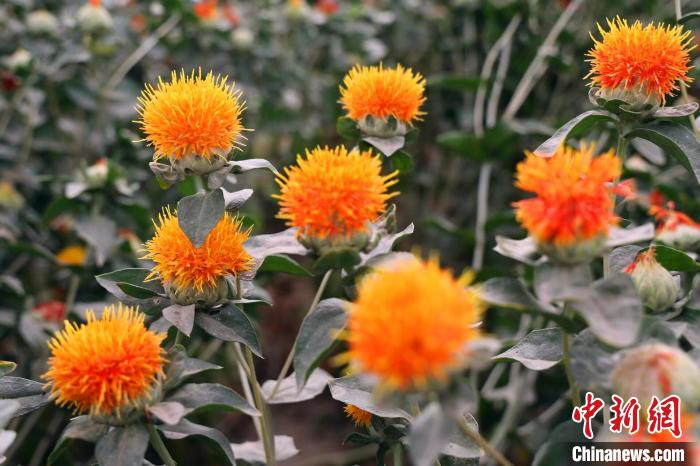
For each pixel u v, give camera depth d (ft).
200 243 5.63
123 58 14.80
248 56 14.97
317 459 12.51
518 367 11.21
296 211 5.06
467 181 16.25
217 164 6.16
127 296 6.17
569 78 14.12
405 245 16.71
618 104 6.19
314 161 5.09
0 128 13.20
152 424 5.31
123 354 5.10
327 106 16.03
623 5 14.06
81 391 5.04
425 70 17.53
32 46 13.50
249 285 6.57
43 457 12.03
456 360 3.90
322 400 15.16
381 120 7.11
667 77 6.11
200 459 13.08
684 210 10.88
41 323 11.04
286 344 16.01
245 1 17.63
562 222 4.40
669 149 6.38
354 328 4.02
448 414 4.03
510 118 12.71
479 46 15.97
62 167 14.11
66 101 14.39
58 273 13.15
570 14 13.05
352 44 15.98
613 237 4.63
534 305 4.63
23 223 12.55
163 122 6.01
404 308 3.79
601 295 4.37
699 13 7.61
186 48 14.67
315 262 5.08
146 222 10.88
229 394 5.41
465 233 12.69
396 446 6.28
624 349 4.83
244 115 14.82
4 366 6.14
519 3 13.55
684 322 5.73
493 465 10.01
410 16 16.43
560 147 4.90
